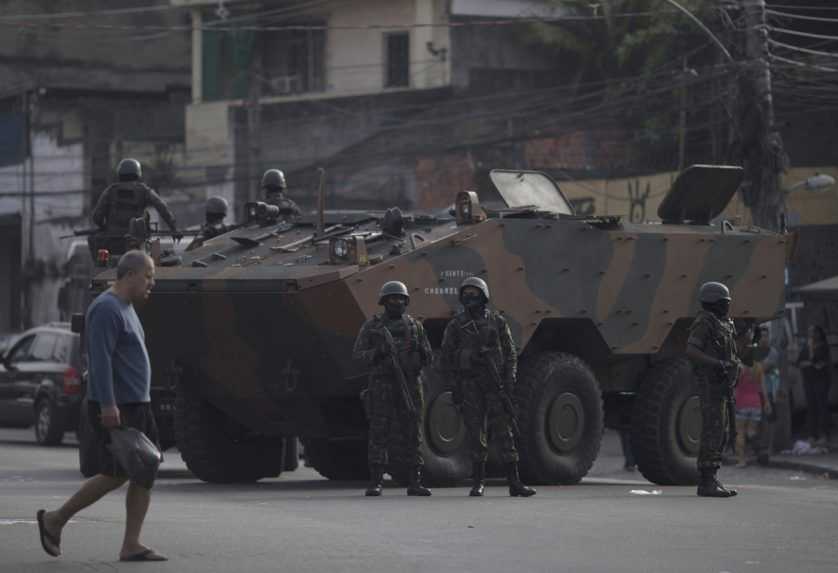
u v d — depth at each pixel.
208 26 64.81
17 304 73.81
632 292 23.36
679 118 51.62
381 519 16.31
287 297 20.19
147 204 26.34
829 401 36.66
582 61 56.41
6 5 77.50
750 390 31.25
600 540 14.87
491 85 58.06
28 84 74.94
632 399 24.92
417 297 20.80
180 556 13.10
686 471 23.92
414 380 19.83
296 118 60.88
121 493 19.92
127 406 12.70
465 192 21.69
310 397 21.58
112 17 78.00
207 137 64.44
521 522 16.28
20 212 72.56
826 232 42.03
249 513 16.83
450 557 13.38
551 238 22.34
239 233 23.67
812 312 38.16
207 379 22.23
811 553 14.41
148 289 12.85
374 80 60.41
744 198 33.41
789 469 31.09
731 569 13.11
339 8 61.56
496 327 19.83
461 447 21.44
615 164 53.88
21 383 36.25
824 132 43.22
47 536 12.78
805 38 47.00
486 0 58.19
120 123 70.88
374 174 58.72
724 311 20.66
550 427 22.20
